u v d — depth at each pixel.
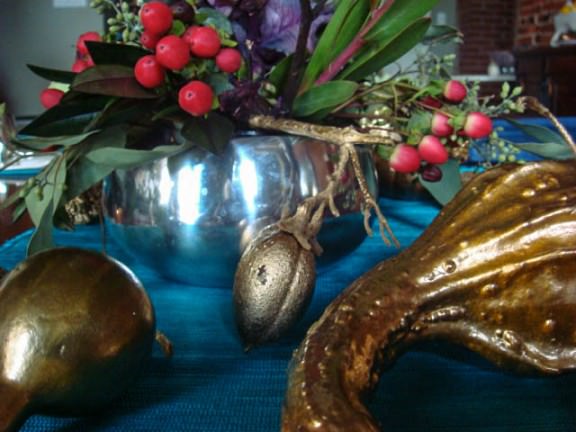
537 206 0.21
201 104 0.25
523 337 0.21
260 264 0.23
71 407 0.19
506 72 2.63
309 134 0.25
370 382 0.18
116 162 0.26
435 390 0.23
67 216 0.32
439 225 0.22
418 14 0.29
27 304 0.19
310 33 0.31
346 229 0.31
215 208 0.29
